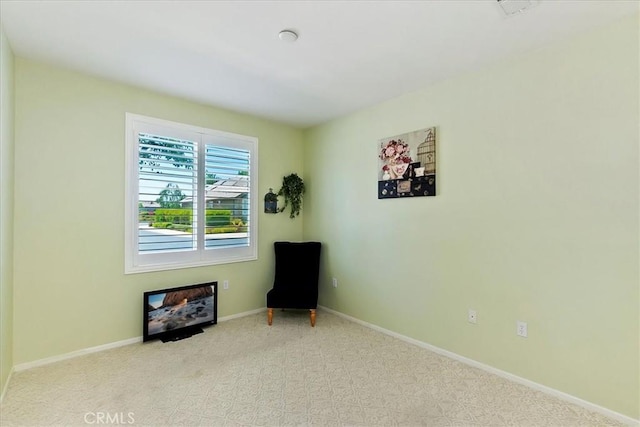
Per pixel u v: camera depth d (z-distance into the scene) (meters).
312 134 4.17
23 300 2.38
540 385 2.18
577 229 2.02
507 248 2.34
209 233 3.45
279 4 1.76
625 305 1.85
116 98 2.82
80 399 2.01
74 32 2.04
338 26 1.96
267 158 3.95
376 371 2.42
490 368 2.43
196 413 1.89
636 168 1.82
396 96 3.11
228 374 2.35
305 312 3.88
